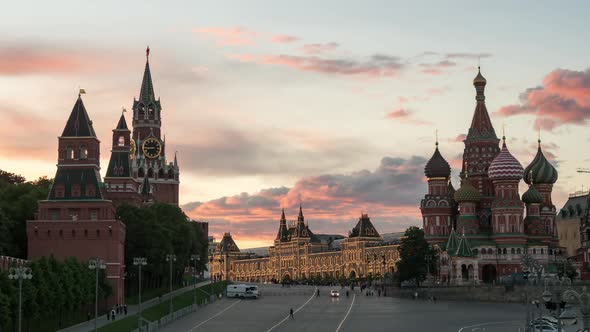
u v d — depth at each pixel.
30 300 153.50
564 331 151.62
